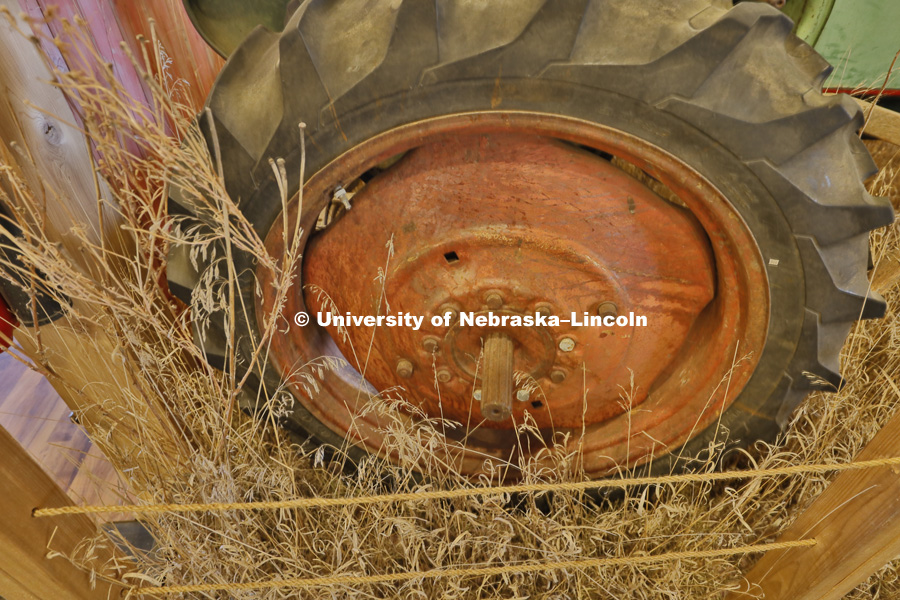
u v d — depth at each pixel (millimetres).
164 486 2096
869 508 1506
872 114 2225
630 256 1825
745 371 1851
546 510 2314
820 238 1578
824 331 1710
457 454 2293
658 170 1602
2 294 1889
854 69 2449
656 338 1984
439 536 2137
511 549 2094
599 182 1715
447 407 2244
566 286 1858
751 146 1502
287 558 2020
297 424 2230
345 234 1909
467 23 1487
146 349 1982
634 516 2168
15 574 1456
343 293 2035
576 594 2020
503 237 1797
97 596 1705
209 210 1731
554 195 1741
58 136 1908
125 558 1823
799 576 1739
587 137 1567
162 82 2398
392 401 2188
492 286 1874
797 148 1486
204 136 1651
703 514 2074
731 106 1474
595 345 1967
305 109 1572
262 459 2170
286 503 1508
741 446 2016
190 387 2137
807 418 2170
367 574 2084
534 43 1453
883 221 1528
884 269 2305
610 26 1488
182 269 1903
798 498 2156
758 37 1476
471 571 1724
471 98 1543
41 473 1509
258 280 1850
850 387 2268
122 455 2238
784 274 1655
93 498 2574
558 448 2191
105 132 1668
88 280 1708
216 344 2023
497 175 1724
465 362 2027
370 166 1684
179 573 2000
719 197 1590
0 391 3178
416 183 1772
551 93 1514
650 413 2133
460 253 1847
